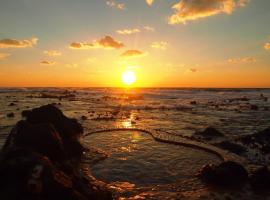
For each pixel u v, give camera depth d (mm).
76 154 15945
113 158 16078
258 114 38719
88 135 22656
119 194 10969
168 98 80500
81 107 48375
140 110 44438
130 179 12781
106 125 27531
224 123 30125
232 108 48469
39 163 8422
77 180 9867
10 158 8648
